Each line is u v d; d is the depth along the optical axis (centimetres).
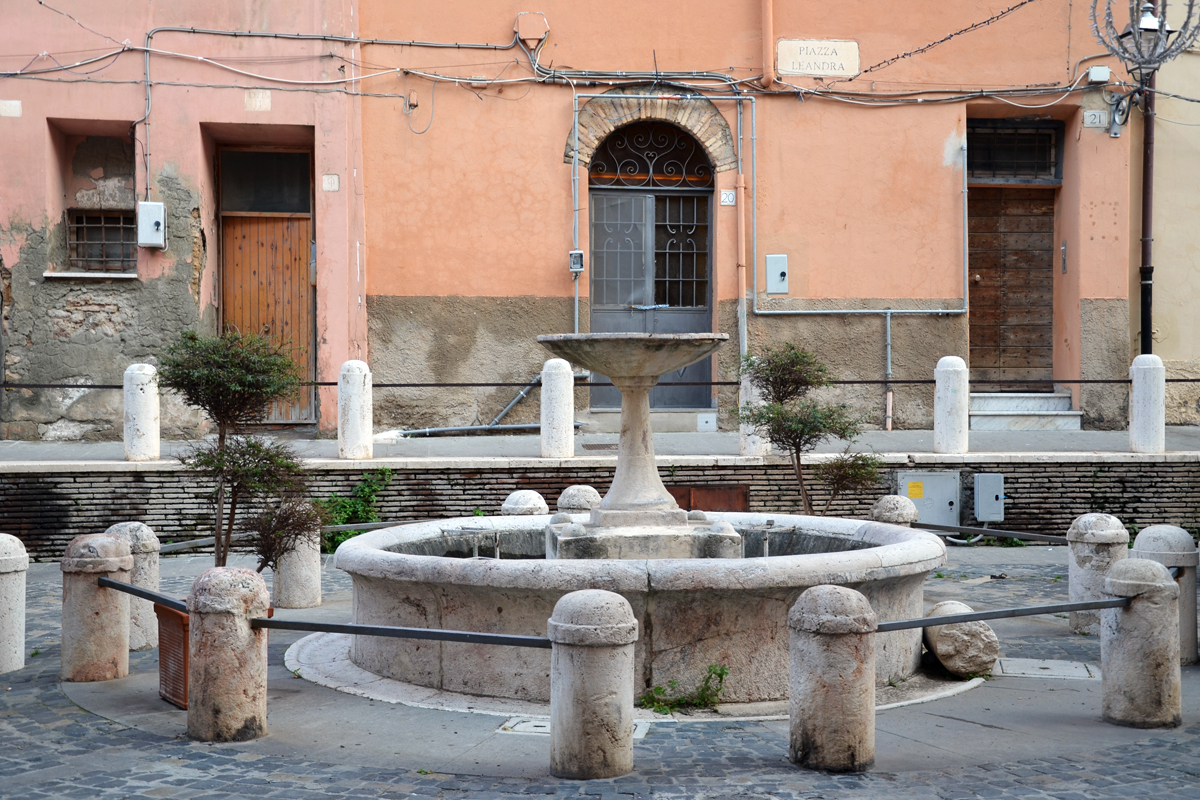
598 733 473
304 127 1548
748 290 1634
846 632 482
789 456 1252
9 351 1485
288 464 888
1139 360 1343
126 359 1504
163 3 1506
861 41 1645
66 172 1566
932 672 674
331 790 459
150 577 772
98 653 668
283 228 1641
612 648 476
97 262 1587
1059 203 1739
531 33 1588
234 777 478
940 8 1653
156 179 1509
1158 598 558
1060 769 486
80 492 1185
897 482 1282
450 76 1583
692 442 1445
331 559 1166
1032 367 1753
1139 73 1619
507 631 605
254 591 547
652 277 1659
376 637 663
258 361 880
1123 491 1307
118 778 477
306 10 1537
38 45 1485
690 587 573
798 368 1112
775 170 1636
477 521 848
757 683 598
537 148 1603
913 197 1653
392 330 1579
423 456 1291
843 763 480
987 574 1082
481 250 1595
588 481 1262
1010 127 1730
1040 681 659
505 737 536
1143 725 555
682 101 1620
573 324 1606
